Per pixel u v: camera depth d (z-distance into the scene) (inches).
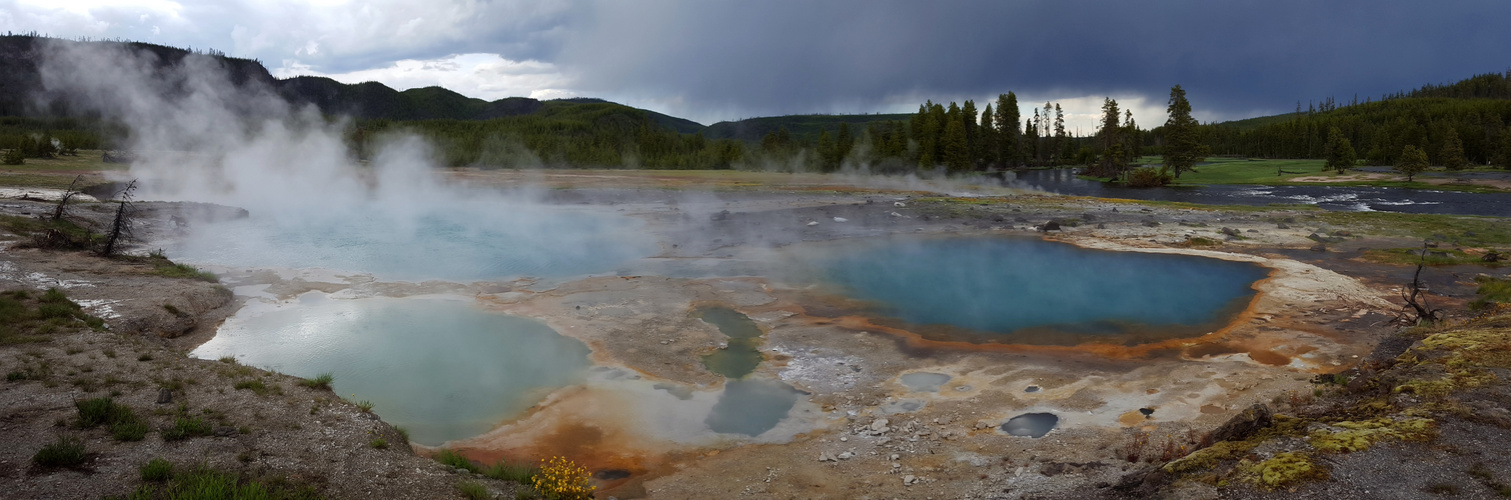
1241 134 6707.7
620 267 1059.9
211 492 331.0
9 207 1232.8
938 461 430.3
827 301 849.5
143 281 824.3
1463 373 444.5
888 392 555.5
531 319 762.2
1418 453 348.8
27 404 427.8
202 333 703.7
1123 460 412.5
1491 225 1381.6
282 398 482.0
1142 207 1850.4
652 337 698.2
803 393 560.1
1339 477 331.0
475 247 1240.8
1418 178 3238.2
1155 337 693.3
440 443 470.9
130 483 342.6
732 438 480.7
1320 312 766.5
